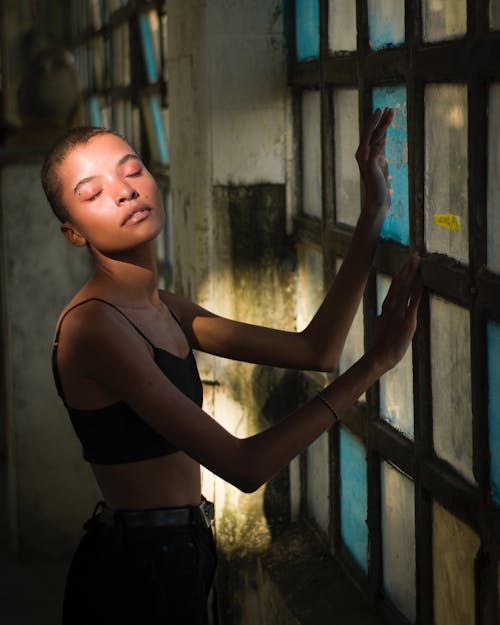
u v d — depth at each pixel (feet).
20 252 10.93
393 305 5.01
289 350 5.57
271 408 7.51
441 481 5.00
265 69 7.09
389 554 5.93
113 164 4.88
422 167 5.02
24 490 11.34
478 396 4.53
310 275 7.07
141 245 5.08
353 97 5.91
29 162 10.78
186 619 5.02
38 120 12.45
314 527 7.38
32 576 11.09
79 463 11.29
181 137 7.55
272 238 7.32
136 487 5.04
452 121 4.68
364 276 5.38
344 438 6.59
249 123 7.14
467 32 4.36
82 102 12.94
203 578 5.23
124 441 4.96
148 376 4.76
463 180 4.61
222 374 7.45
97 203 4.86
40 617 10.16
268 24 7.04
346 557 6.65
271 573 6.97
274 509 7.60
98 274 5.08
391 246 5.46
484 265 4.43
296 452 4.73
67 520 11.38
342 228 6.21
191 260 7.52
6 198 10.82
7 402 11.39
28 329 11.06
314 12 6.54
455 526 4.98
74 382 4.90
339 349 5.53
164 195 9.55
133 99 10.66
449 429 4.98
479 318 4.48
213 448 4.70
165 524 5.05
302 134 7.10
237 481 4.71
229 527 7.59
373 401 5.92
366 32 5.57
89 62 13.78
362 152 5.28
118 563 5.02
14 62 19.95
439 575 5.21
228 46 7.02
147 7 9.83
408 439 5.50
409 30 4.96
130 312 5.03
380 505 6.00
